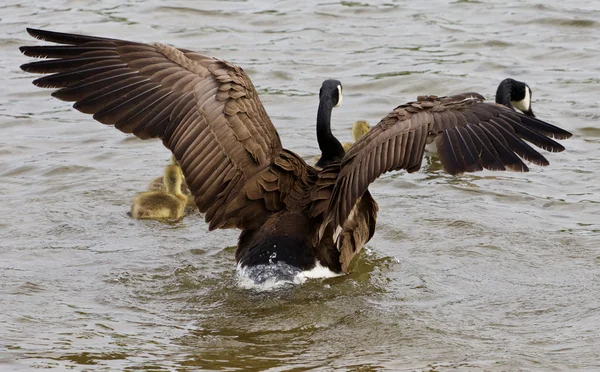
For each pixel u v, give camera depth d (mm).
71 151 19672
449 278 13047
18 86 24062
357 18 29391
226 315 11852
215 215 12109
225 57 25672
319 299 12156
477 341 10992
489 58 25391
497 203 16391
